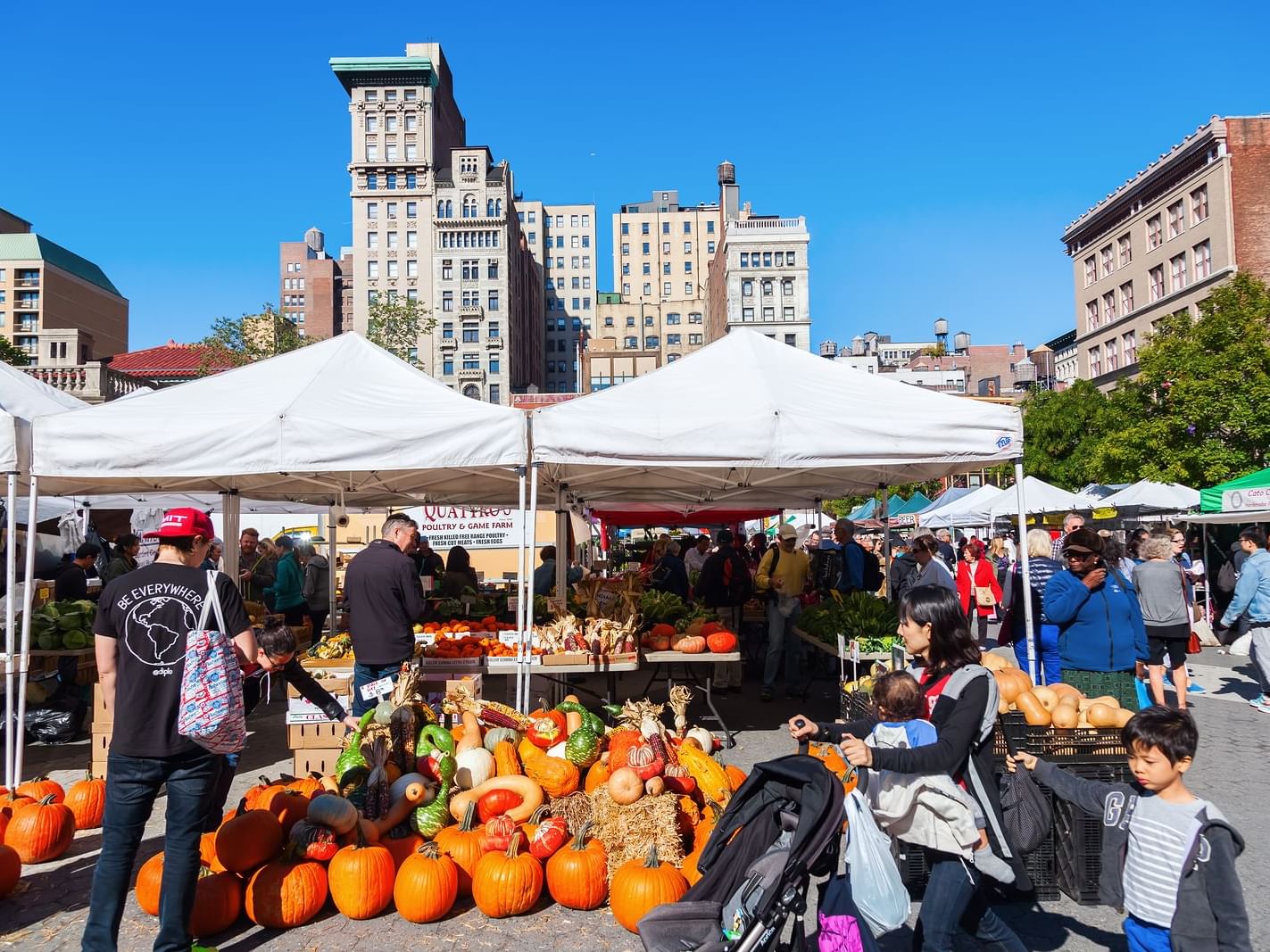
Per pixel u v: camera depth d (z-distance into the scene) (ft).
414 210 362.53
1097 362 168.04
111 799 12.53
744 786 10.79
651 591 33.76
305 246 527.40
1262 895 15.37
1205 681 39.37
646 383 24.06
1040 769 11.42
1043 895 15.62
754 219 353.51
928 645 11.75
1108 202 160.04
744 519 80.02
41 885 16.83
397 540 21.61
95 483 32.24
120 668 12.61
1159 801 10.00
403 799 15.97
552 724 18.10
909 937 13.99
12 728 21.25
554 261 516.73
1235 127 131.64
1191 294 138.72
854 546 41.04
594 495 46.21
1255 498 47.11
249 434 21.81
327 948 13.85
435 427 22.04
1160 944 9.73
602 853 15.25
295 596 36.76
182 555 13.37
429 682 23.32
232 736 12.52
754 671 42.78
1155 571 28.48
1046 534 25.80
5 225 360.69
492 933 14.35
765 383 24.04
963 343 334.24
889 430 22.86
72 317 340.18
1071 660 19.57
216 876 14.56
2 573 36.45
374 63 355.97
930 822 10.72
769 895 9.71
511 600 35.09
